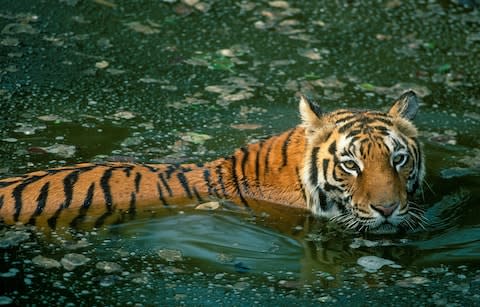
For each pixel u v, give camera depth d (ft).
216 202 33.50
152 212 32.65
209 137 39.63
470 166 37.76
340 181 32.24
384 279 29.40
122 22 52.39
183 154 37.60
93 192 32.55
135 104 43.11
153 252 30.53
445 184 35.96
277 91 45.44
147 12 53.88
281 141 34.65
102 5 54.29
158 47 49.80
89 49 48.85
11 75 45.06
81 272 29.04
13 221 31.37
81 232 31.30
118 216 32.19
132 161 36.58
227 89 45.39
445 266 30.14
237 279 29.14
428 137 40.88
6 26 50.34
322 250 31.17
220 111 42.78
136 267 29.58
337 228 32.68
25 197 31.91
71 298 27.53
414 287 28.86
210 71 47.42
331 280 29.27
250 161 34.58
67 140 38.52
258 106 43.57
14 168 35.47
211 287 28.63
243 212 33.27
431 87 46.93
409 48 51.37
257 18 54.08
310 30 52.95
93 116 41.32
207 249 30.94
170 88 45.16
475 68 49.47
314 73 47.80
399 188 31.45
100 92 44.16
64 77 45.50
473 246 31.37
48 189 32.27
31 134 38.91
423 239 31.94
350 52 50.57
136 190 33.01
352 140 31.99
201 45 50.39
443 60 50.24
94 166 33.73
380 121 32.65
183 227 32.14
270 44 50.98
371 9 56.03
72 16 52.47
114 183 32.99
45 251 30.04
